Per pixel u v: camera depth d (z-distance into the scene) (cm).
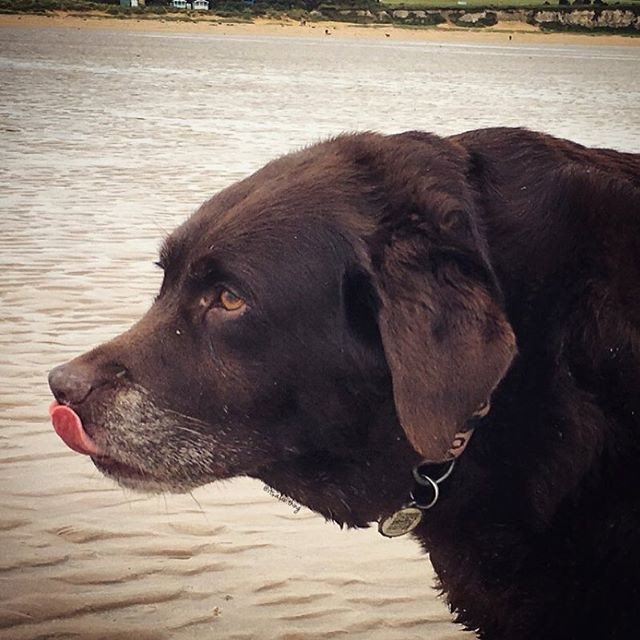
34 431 139
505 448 89
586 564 88
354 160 93
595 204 90
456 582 93
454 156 92
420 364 84
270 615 111
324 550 121
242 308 90
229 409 91
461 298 85
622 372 87
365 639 109
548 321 89
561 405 88
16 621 109
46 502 126
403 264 87
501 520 90
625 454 87
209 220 92
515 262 89
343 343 89
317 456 91
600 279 88
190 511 126
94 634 108
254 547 120
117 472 93
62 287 190
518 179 92
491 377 84
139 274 200
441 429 84
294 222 90
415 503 92
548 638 90
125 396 91
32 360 157
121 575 115
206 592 114
